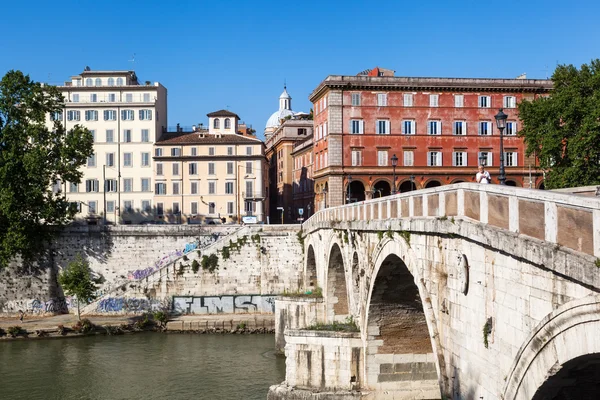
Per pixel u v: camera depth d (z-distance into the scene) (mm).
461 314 20672
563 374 14391
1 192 67812
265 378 48219
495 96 90562
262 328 66812
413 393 37156
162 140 104125
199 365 52250
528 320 15664
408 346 37375
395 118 88875
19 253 73312
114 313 72062
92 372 50125
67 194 101562
